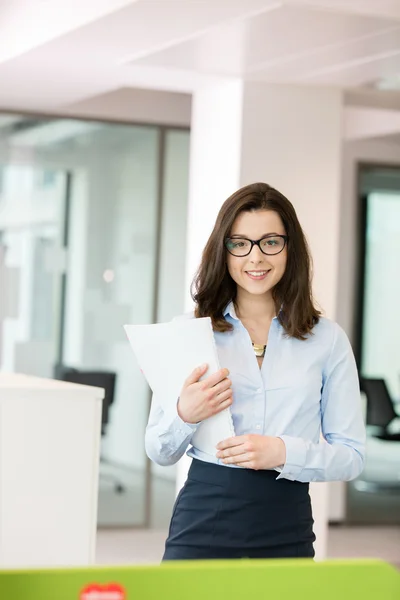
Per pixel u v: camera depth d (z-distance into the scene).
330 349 3.19
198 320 3.00
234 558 3.02
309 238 7.67
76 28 6.25
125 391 9.87
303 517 3.08
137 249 9.93
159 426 3.09
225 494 3.02
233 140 7.59
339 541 9.88
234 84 7.59
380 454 11.17
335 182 7.75
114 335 9.85
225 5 5.48
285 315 3.16
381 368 11.14
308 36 6.09
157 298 9.99
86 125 9.77
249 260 3.09
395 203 11.14
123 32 6.29
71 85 8.37
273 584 1.70
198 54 6.75
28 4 7.09
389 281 11.13
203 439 3.06
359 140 10.88
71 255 9.73
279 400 3.10
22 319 9.54
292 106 7.63
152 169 9.97
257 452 2.94
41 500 3.45
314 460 3.00
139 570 1.65
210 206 7.86
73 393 3.48
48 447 3.46
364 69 7.01
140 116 9.91
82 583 1.63
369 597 1.73
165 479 10.00
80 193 9.75
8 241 9.52
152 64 7.21
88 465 3.52
